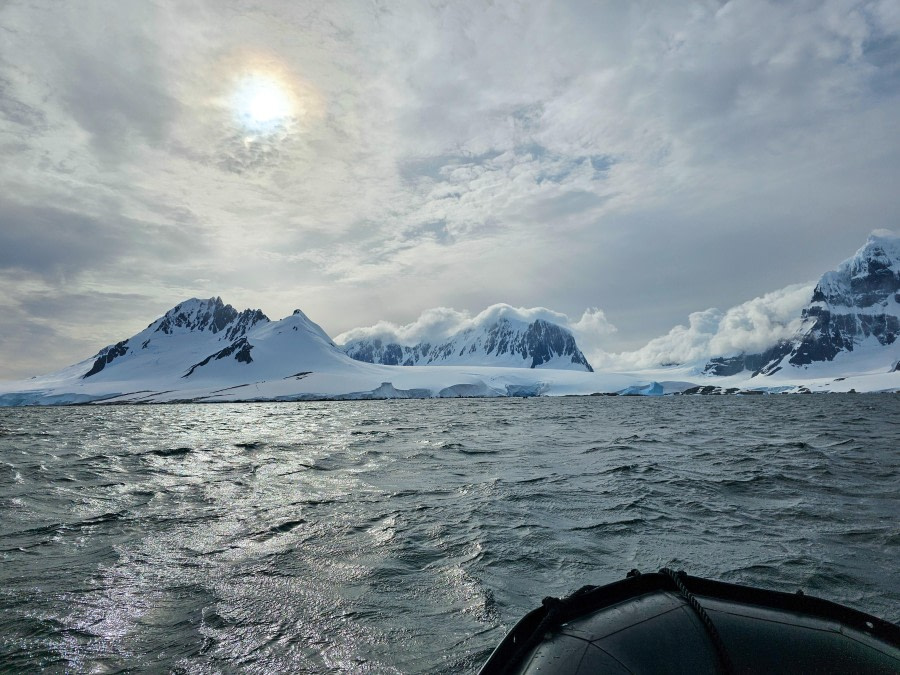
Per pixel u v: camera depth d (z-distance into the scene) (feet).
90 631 22.26
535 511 41.68
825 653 11.46
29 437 127.13
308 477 59.47
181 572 29.30
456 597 25.43
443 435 115.75
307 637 21.54
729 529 35.78
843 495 45.44
